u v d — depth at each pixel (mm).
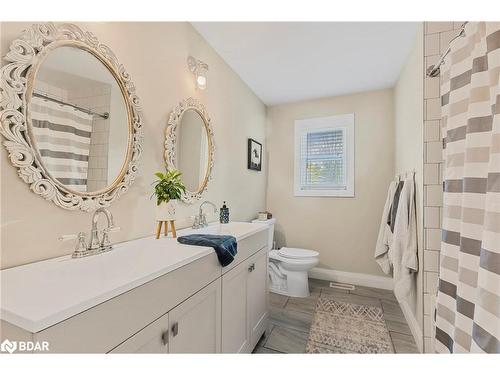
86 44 1029
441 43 1583
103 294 628
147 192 1363
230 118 2348
